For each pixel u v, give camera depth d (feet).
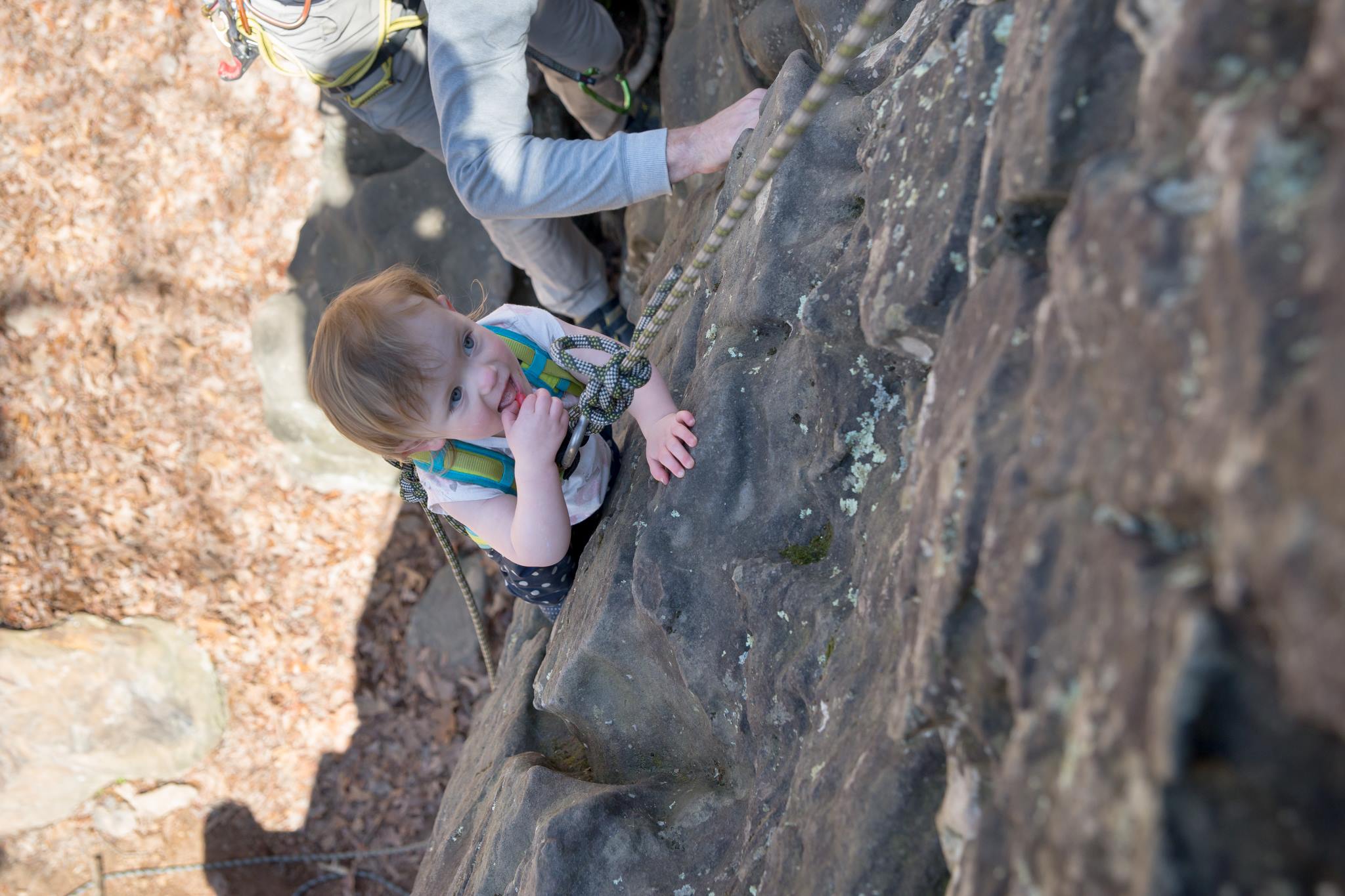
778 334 6.15
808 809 4.56
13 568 16.56
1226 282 2.40
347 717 16.24
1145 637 2.54
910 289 4.37
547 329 6.87
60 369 17.48
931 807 3.97
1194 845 2.35
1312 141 2.32
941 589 3.57
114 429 17.26
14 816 15.64
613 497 7.07
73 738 15.74
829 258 5.74
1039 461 3.18
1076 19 3.42
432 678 16.07
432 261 15.42
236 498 17.02
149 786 16.12
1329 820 2.23
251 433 17.13
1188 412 2.54
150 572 16.76
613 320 11.22
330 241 16.53
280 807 16.06
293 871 15.70
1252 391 2.28
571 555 7.39
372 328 5.78
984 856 3.16
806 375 5.70
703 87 9.77
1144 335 2.70
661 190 7.02
